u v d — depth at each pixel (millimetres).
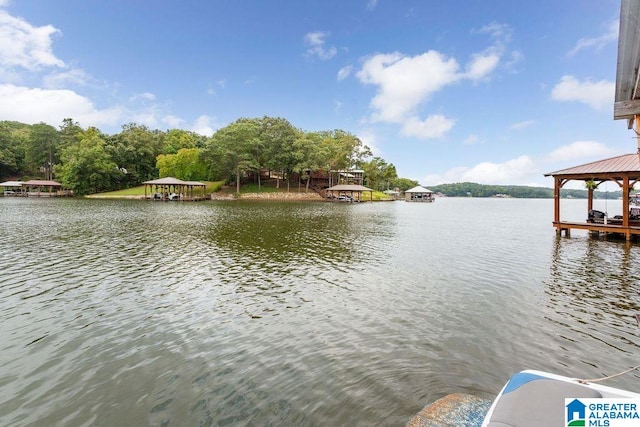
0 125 102938
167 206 50000
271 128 83688
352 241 21031
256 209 46500
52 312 9055
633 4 4340
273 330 8031
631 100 7035
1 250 16828
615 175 21094
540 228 29938
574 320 8523
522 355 6773
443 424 4754
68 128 99688
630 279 12289
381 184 132000
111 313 9023
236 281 12047
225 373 6207
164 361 6637
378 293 10789
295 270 13672
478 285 11656
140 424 4898
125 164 90000
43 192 81438
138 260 15055
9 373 6199
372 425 4789
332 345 7258
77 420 4992
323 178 91688
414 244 20281
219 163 79188
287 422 4891
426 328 8094
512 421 3627
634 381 5852
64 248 17469
